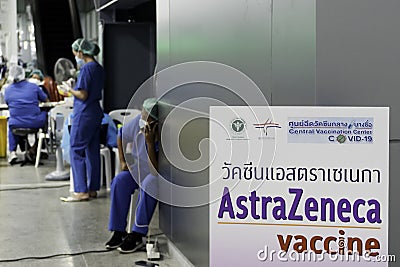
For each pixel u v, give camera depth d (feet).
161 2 13.97
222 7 10.05
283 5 7.97
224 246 6.61
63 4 45.80
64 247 14.66
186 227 12.15
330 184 6.21
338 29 7.25
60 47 46.47
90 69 19.93
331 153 6.18
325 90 7.27
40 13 45.52
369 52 7.33
